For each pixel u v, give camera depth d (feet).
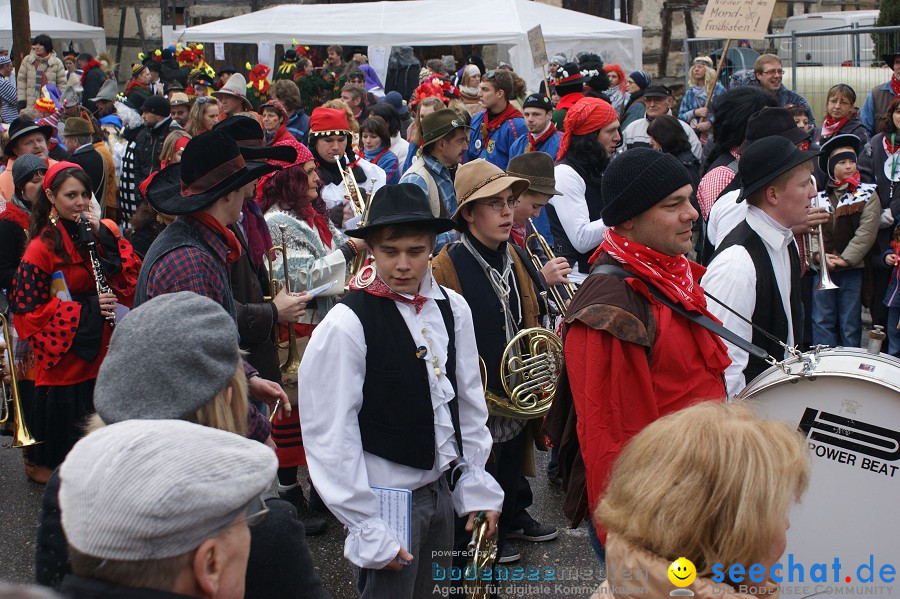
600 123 19.19
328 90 48.03
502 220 13.26
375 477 10.59
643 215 10.92
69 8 74.84
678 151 23.24
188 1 75.87
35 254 17.75
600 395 10.56
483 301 13.25
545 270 15.07
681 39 61.21
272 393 11.68
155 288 11.72
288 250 16.02
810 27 56.95
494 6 51.42
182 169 12.07
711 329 10.96
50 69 56.90
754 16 30.63
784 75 37.60
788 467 6.49
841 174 23.34
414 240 10.53
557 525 17.24
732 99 19.69
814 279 23.70
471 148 30.63
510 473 13.74
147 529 5.21
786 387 10.73
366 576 10.75
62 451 18.44
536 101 25.45
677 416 6.93
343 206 21.44
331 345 10.36
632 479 6.76
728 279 13.10
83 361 18.11
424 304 11.02
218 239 12.31
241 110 33.42
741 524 6.28
